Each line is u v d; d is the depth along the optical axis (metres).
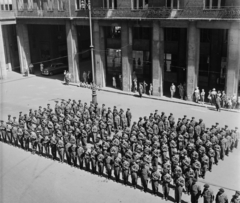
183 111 29.39
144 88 35.00
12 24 48.72
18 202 16.69
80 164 20.02
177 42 36.34
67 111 27.64
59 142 20.77
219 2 27.73
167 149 19.52
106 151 19.08
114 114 25.39
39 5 41.03
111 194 17.12
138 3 32.50
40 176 19.27
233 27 27.45
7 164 20.91
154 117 24.03
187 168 16.75
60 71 46.94
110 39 39.56
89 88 38.66
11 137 24.08
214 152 19.02
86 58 55.97
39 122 25.72
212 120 26.89
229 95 29.33
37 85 40.72
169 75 38.19
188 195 16.77
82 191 17.50
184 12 29.41
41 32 50.75
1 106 32.56
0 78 44.12
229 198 16.20
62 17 38.78
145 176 16.97
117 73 41.78
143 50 38.97
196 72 31.09
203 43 35.38
